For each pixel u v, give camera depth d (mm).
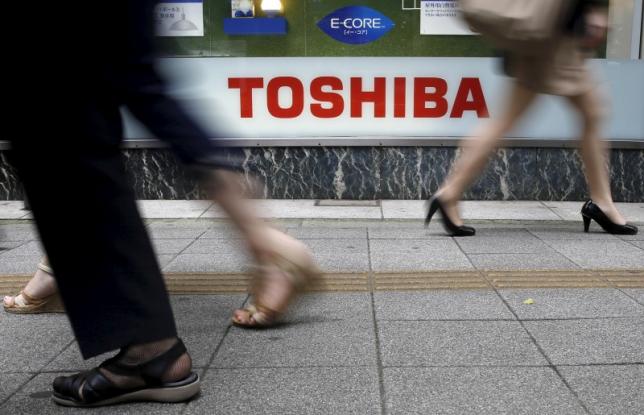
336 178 5730
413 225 4840
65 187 1891
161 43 2117
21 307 2939
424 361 2379
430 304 3027
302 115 5707
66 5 1818
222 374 2289
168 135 2125
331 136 5719
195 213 5277
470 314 2883
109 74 1927
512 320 2803
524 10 3752
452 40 5590
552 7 3748
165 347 2066
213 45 5641
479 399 2074
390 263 3768
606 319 2803
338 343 2561
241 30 5629
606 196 4504
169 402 2076
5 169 5719
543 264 3729
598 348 2484
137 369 2053
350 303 3049
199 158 2178
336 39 5629
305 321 2812
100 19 1874
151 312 2023
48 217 1906
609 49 5520
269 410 2025
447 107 5660
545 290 3229
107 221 1937
